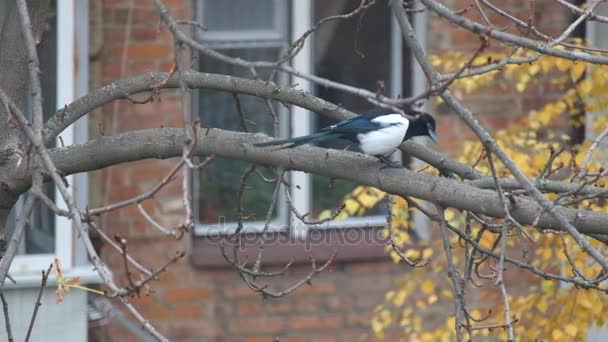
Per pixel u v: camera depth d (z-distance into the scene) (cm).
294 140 863
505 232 761
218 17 1588
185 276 1573
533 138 1319
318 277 1603
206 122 1596
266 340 1606
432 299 1274
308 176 1603
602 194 857
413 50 797
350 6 1608
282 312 1608
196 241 1587
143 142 855
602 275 862
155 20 1507
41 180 720
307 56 1600
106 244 1532
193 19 1577
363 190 1278
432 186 833
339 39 1611
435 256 1562
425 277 1416
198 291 1580
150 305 1571
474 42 1581
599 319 1211
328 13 1605
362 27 1617
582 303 1188
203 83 931
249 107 1608
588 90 1253
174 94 1532
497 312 1246
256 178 1599
